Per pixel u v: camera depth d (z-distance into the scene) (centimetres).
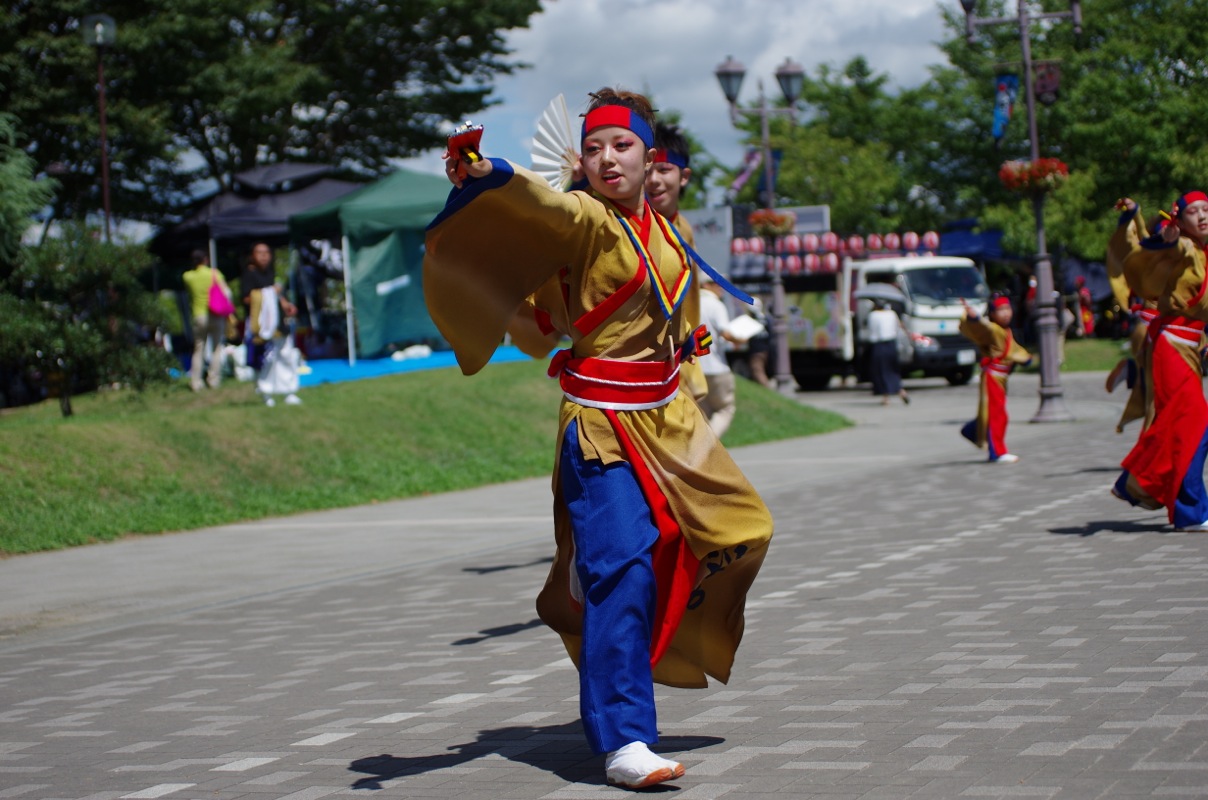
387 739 527
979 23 2144
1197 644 580
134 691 659
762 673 589
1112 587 728
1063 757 431
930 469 1507
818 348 3438
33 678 712
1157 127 4278
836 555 920
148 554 1160
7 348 1702
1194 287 884
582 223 434
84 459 1359
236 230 2467
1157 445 901
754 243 3444
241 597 941
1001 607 696
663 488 448
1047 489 1227
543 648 693
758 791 421
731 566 462
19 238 1825
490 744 509
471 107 3969
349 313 2334
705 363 1068
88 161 3225
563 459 455
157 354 1784
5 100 3041
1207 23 4241
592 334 448
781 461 1725
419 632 762
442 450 1703
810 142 5553
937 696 524
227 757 514
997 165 5253
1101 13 4444
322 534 1241
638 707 432
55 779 496
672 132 730
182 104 3450
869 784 418
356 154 3984
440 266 423
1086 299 4356
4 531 1198
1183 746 435
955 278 3328
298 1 3709
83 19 3098
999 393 1509
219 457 1474
